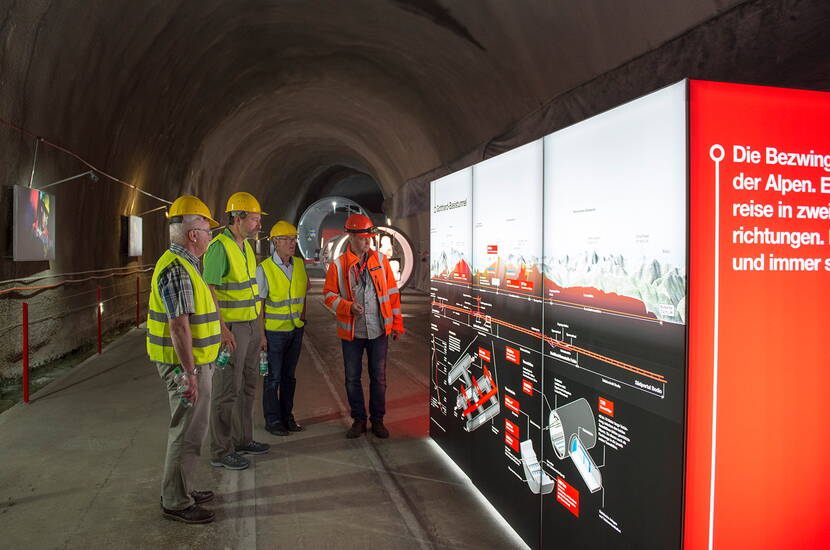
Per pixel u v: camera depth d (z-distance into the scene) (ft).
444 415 14.28
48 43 21.43
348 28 38.88
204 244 10.61
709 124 6.06
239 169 77.30
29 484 12.41
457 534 10.37
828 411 6.58
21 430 16.02
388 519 10.96
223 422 13.32
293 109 66.64
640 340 6.74
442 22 32.37
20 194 20.83
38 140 23.13
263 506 11.49
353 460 14.01
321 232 132.57
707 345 6.09
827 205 6.59
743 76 15.84
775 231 6.35
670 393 6.25
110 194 33.32
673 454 6.21
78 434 15.70
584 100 25.18
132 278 38.63
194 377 10.07
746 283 6.24
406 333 34.06
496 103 35.45
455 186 13.25
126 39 26.91
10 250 21.08
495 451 11.02
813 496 6.56
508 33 28.27
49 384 21.47
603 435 7.50
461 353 12.92
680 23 17.99
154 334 10.28
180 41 32.35
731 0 15.81
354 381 15.67
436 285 14.85
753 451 6.32
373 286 15.53
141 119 35.17
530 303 9.50
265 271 15.44
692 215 5.98
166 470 10.70
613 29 21.30
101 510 11.23
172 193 49.96
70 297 27.27
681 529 6.11
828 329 6.60
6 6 18.26
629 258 6.91
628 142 6.90
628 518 6.98
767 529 6.41
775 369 6.39
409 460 14.02
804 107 6.45
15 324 21.63
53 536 10.22
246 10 33.96
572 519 8.25
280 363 15.83
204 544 9.99
